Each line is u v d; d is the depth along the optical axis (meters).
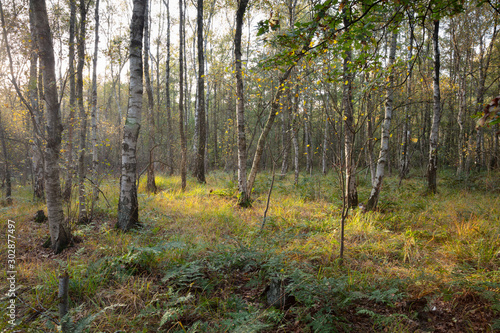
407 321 2.78
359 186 13.08
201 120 13.38
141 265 3.91
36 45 5.49
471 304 2.92
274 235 5.53
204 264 3.97
